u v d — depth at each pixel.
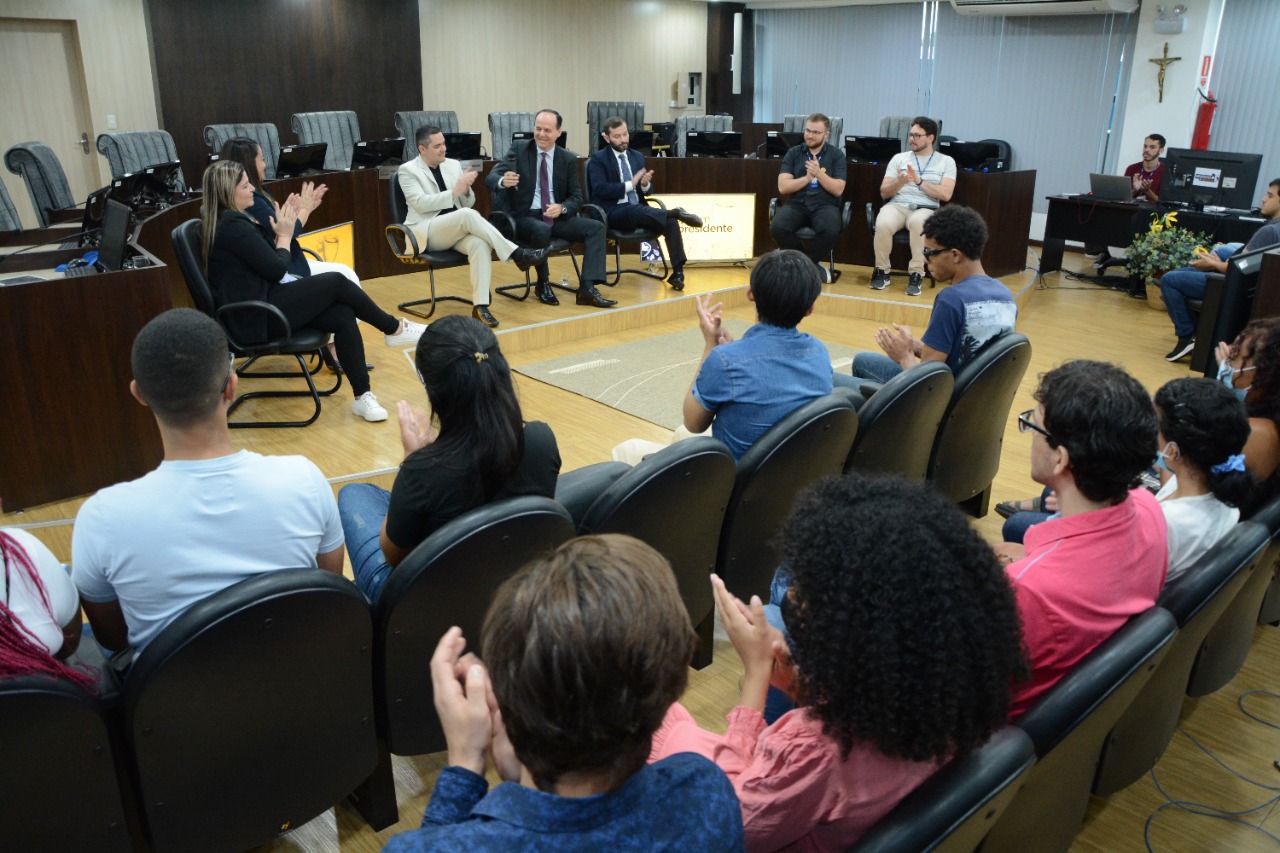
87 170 8.69
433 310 5.47
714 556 2.13
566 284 6.39
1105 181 7.48
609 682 0.75
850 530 0.98
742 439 2.30
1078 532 1.41
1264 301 3.38
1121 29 8.97
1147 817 1.88
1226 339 3.46
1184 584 1.55
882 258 6.55
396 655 1.61
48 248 4.37
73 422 3.22
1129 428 1.38
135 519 1.43
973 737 0.97
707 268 7.23
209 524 1.47
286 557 1.55
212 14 8.88
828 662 0.95
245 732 1.45
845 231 7.43
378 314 3.92
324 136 8.27
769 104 12.59
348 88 9.88
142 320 3.30
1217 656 1.92
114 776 1.35
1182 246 6.39
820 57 11.77
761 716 1.22
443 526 1.59
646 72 12.27
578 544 0.84
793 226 6.61
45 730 1.24
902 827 0.93
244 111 9.27
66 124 8.50
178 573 1.46
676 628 0.80
